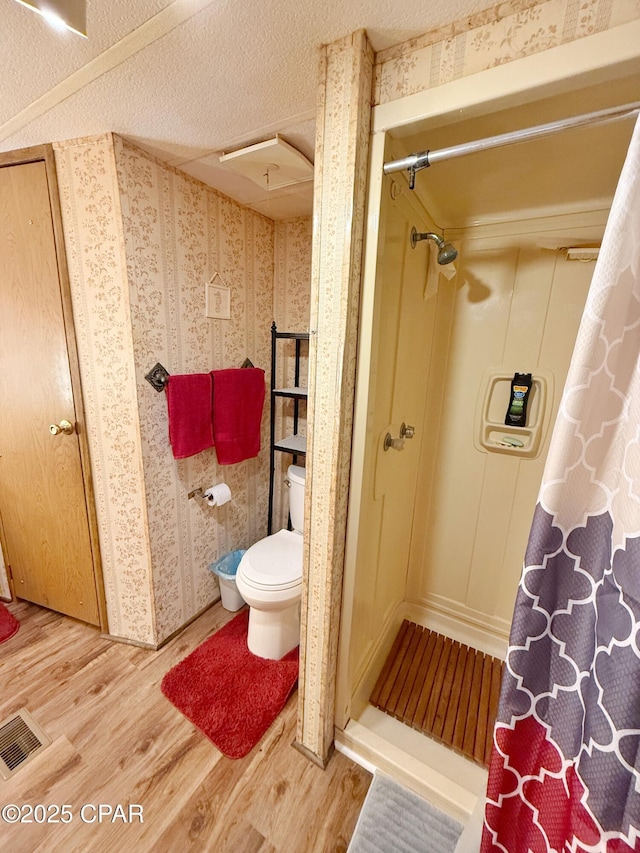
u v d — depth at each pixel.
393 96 0.81
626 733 0.54
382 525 1.34
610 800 0.55
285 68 0.88
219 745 1.21
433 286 1.42
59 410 1.49
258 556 1.62
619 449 0.58
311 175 1.37
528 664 0.68
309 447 1.00
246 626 1.77
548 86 0.69
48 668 1.50
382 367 1.09
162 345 1.44
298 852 0.97
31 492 1.63
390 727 1.29
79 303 1.36
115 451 1.45
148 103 1.02
